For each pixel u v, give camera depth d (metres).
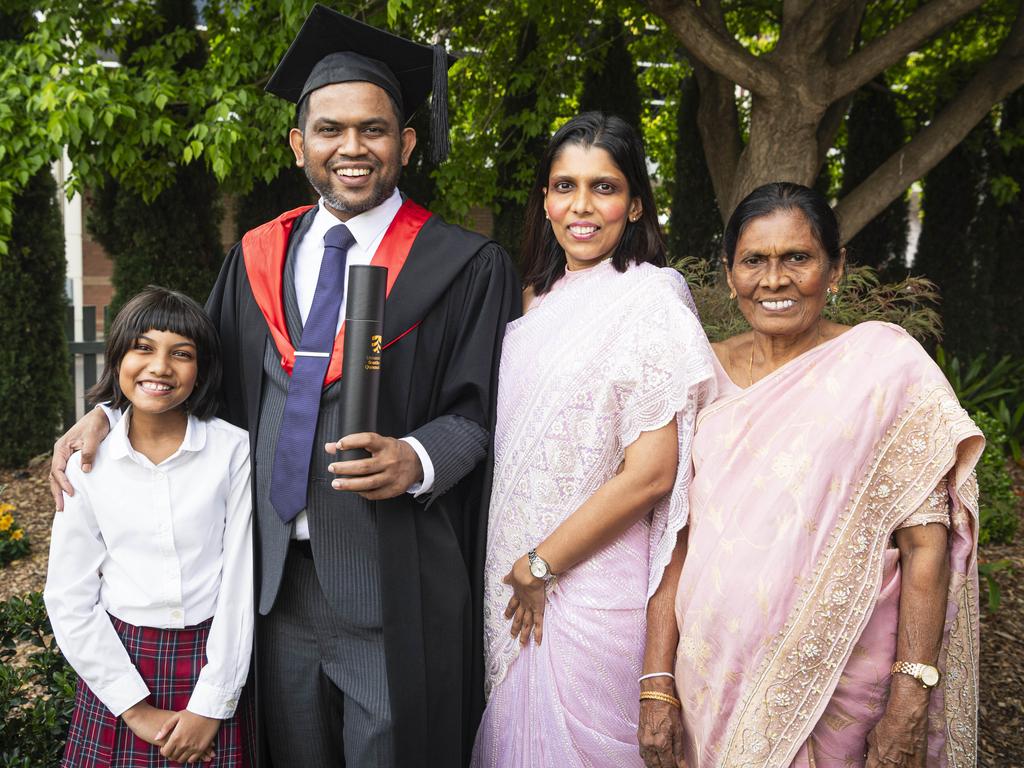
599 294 1.96
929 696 1.62
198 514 1.93
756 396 1.74
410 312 2.06
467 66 6.46
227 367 2.15
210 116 4.65
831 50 5.48
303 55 2.10
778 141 5.06
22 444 6.52
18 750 2.28
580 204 1.95
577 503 1.94
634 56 7.41
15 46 5.08
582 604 1.93
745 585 1.69
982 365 7.48
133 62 6.06
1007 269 7.69
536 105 6.21
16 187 4.98
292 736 2.11
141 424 1.96
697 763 1.79
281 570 1.98
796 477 1.67
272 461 1.99
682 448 1.84
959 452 1.64
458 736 2.07
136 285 6.89
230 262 2.23
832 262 1.80
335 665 2.04
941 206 7.60
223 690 1.92
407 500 2.01
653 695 1.85
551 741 1.96
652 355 1.86
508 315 2.13
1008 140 6.74
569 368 1.92
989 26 6.80
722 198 6.12
